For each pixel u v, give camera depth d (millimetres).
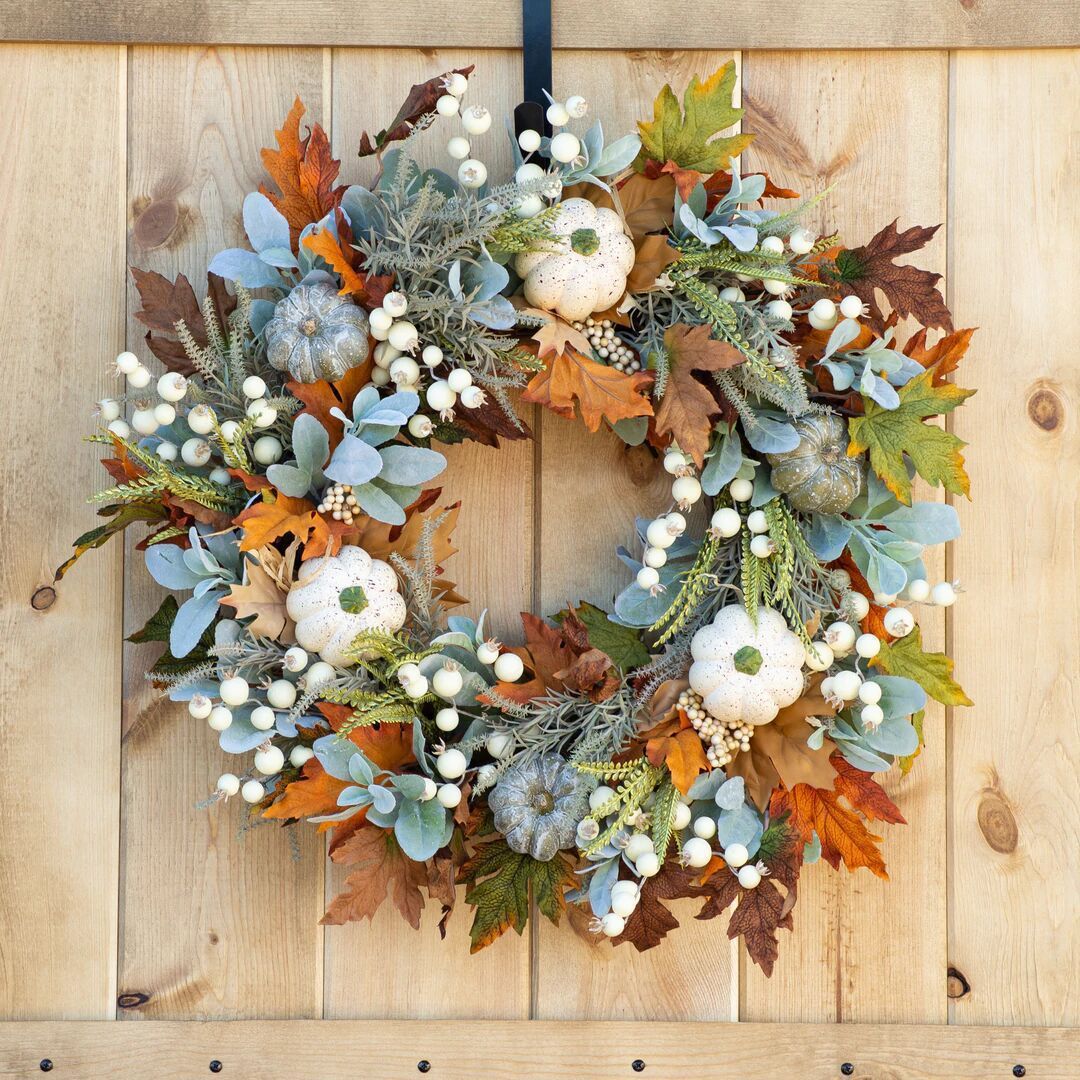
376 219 2049
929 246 2148
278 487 2004
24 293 2131
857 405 2064
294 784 2008
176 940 2119
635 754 2053
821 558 2059
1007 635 2139
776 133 2145
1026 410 2145
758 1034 2115
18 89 2135
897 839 2135
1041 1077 2117
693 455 2018
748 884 2027
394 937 2123
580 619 2082
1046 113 2148
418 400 2014
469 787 2045
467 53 2137
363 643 2012
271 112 2137
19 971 2115
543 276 2027
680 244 2057
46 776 2123
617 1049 2115
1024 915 2131
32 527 2129
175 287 2078
